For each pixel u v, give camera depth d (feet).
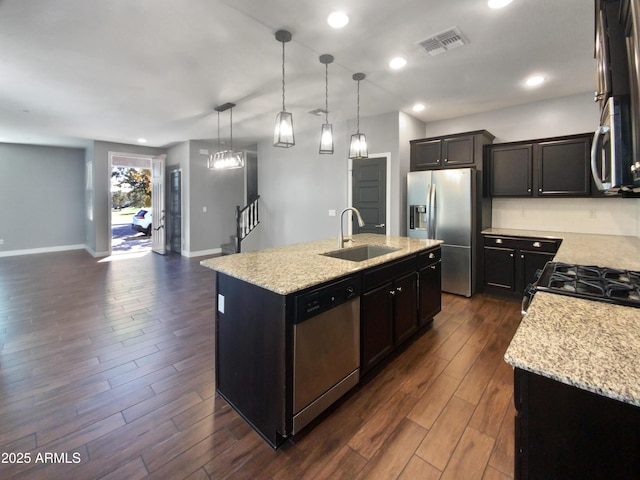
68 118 16.22
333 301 6.26
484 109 14.84
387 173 15.60
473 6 7.20
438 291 10.85
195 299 13.48
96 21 7.66
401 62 9.92
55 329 10.33
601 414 2.65
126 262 21.11
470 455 5.35
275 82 11.50
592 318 3.84
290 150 20.83
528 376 2.94
